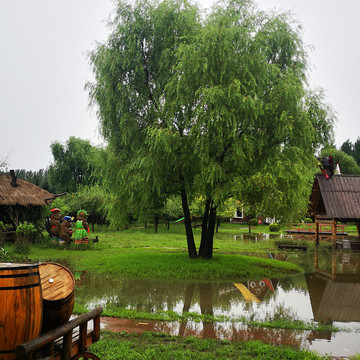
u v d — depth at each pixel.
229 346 5.77
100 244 21.58
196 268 12.73
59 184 54.16
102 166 14.13
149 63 13.61
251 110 11.22
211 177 11.20
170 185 13.72
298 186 12.72
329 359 5.25
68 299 3.83
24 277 3.27
